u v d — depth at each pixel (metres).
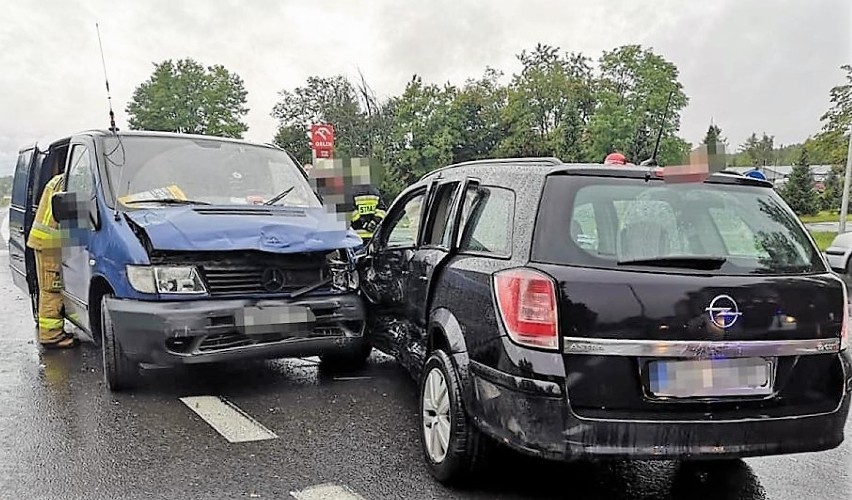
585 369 3.18
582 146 46.62
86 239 5.94
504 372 3.33
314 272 5.48
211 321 5.00
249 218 5.53
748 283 3.32
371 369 6.34
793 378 3.36
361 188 8.41
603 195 3.57
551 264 3.34
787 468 4.14
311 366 6.42
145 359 5.04
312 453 4.29
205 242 5.08
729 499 3.73
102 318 5.46
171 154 6.38
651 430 3.17
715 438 3.22
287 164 6.95
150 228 5.15
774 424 3.29
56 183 6.88
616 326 3.19
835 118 25.78
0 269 13.95
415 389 5.69
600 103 47.44
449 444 3.71
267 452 4.30
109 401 5.29
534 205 3.55
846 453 4.38
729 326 3.25
